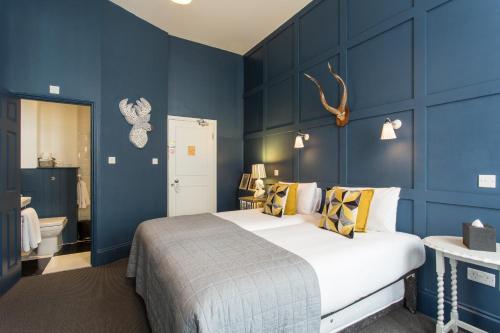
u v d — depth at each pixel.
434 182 2.09
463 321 1.89
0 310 2.15
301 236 2.03
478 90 1.84
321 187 3.13
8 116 2.54
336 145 2.96
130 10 3.53
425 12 2.14
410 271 1.98
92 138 3.16
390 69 2.41
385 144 2.46
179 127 4.44
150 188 3.91
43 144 4.44
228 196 4.90
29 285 2.62
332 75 3.02
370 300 1.83
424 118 2.15
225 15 3.65
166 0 3.30
